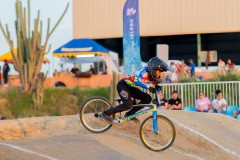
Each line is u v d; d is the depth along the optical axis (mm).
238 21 65188
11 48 46062
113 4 67875
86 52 51562
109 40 73688
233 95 38406
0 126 24734
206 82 38750
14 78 51531
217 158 23188
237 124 29188
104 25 67875
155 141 22500
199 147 24047
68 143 19969
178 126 25031
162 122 24688
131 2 40469
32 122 25000
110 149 20062
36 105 44688
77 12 66750
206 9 65938
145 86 20281
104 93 46469
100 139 21047
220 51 76188
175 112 27891
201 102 36719
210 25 65875
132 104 20766
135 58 41219
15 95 45281
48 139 20625
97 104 21625
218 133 26344
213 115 29641
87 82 49000
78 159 18359
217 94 36625
